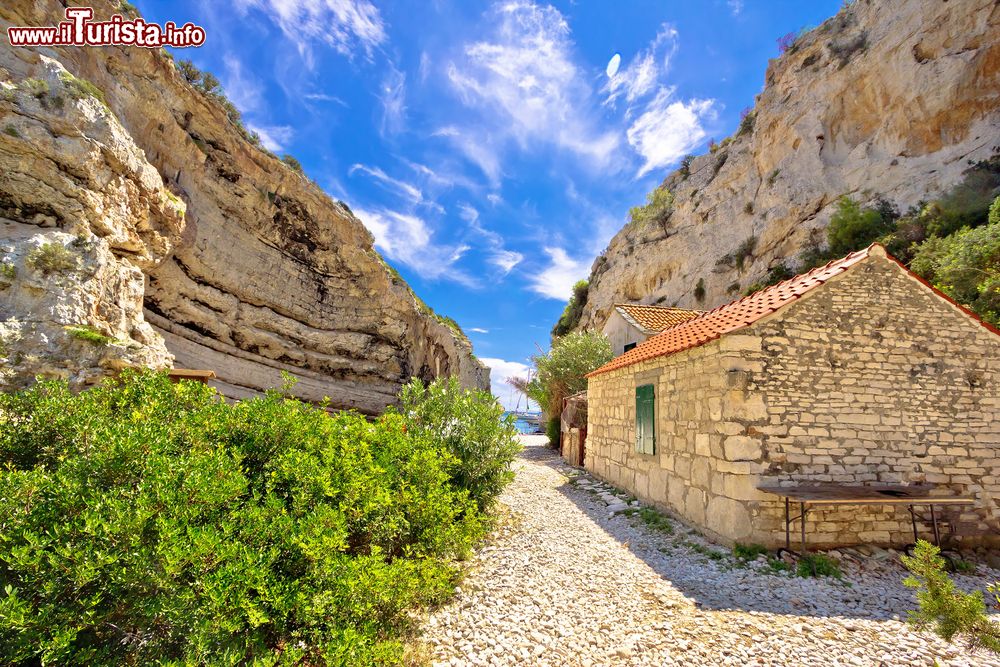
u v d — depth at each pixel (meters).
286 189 25.81
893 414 6.98
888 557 6.33
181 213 17.97
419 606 4.52
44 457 3.59
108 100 16.09
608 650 3.90
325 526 3.57
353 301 29.89
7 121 11.89
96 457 3.03
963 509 6.98
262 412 4.63
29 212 12.09
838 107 28.80
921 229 20.34
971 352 7.32
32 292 10.49
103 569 2.45
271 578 3.04
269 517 3.47
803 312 7.04
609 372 11.95
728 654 3.87
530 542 6.85
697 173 42.78
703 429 7.38
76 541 2.50
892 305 7.25
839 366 6.97
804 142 29.86
